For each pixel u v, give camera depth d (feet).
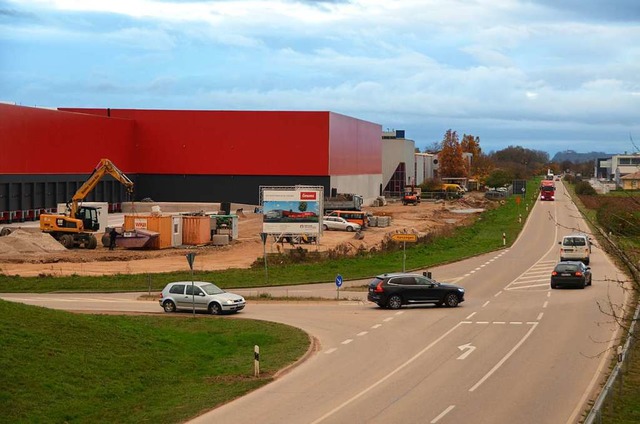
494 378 75.87
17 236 203.72
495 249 220.23
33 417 62.49
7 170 256.52
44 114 277.64
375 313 120.57
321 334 102.94
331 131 343.05
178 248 215.51
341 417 62.90
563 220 316.40
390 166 501.15
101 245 221.66
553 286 146.61
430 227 287.89
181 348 92.53
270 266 175.11
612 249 56.29
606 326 104.78
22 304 93.25
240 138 343.05
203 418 63.82
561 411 63.31
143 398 71.72
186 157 345.10
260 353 90.63
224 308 118.93
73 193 297.74
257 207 334.65
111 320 99.25
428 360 85.25
